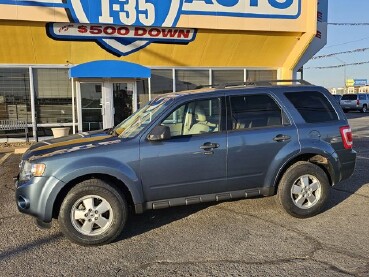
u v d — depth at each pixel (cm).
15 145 1252
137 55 1344
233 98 519
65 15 1191
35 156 459
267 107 530
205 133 498
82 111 1338
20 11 1144
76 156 448
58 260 412
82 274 379
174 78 1416
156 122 482
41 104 1309
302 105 546
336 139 546
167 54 1374
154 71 1397
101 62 1218
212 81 1461
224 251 426
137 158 463
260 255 414
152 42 1326
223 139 498
